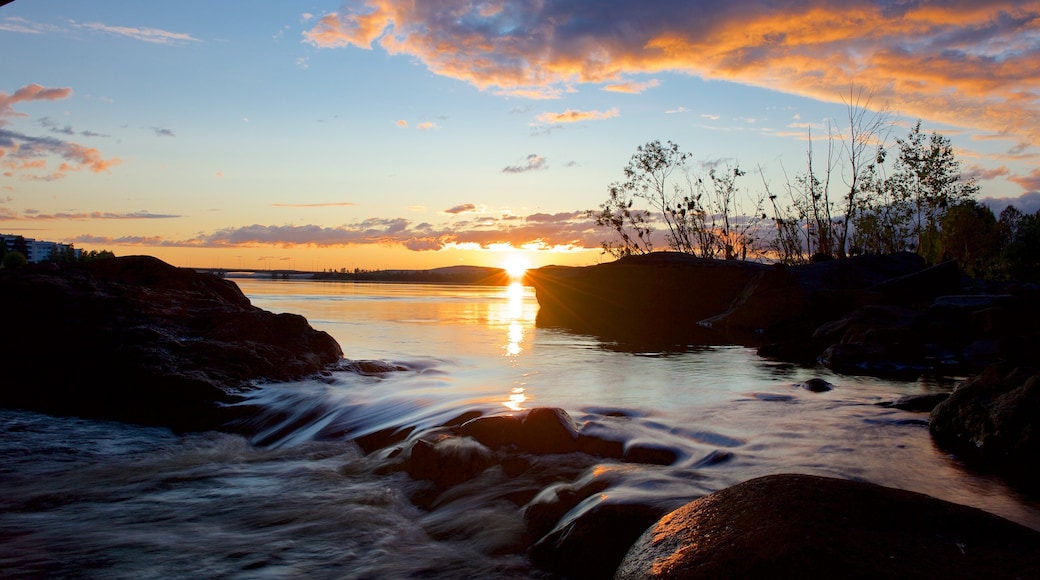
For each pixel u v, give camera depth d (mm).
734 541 2676
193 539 3805
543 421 4922
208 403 7184
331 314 19281
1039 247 36500
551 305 22250
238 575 3326
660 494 3617
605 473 4137
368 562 3475
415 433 5332
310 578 3297
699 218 26172
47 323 8422
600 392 6984
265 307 21516
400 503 4363
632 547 3053
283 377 7977
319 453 5520
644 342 12711
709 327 16500
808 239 24781
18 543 3754
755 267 20094
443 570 3375
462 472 4559
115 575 3336
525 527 3801
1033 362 8695
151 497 4562
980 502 3693
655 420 5480
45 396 7715
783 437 4961
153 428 6773
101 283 9297
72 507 4371
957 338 11023
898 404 6129
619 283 21156
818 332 12562
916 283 15281
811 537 2594
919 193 23375
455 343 12117
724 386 7441
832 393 6980
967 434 4738
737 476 4000
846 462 4355
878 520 2721
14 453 5711
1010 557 2486
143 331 8227
